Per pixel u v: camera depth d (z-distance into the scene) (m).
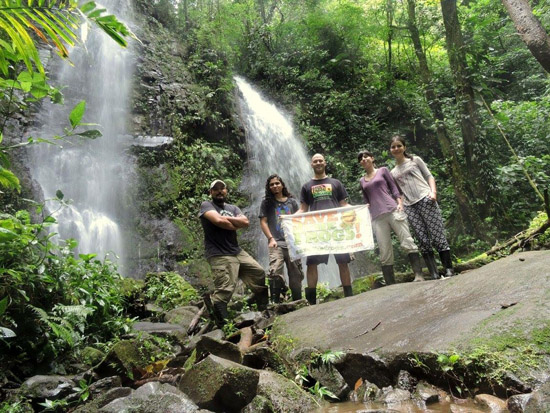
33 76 3.22
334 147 15.76
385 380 2.68
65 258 4.61
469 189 11.37
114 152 10.68
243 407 2.42
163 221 10.32
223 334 4.24
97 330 4.64
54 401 2.87
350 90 16.98
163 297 6.64
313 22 17.92
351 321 3.59
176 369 3.31
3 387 3.35
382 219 5.47
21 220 4.21
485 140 11.09
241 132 13.43
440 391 2.40
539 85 15.38
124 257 9.31
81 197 9.40
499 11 16.31
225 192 5.20
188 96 12.88
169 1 15.34
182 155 11.69
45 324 3.88
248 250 11.20
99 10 2.28
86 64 11.40
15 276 3.64
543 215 6.92
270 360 3.21
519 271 3.27
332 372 2.88
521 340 2.34
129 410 2.31
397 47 18.78
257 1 19.69
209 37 14.86
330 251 5.41
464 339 2.50
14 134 8.92
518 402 1.93
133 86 12.17
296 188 14.25
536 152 10.85
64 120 10.21
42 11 2.18
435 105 12.52
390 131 15.95
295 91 16.81
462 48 11.48
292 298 5.97
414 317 3.24
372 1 18.69
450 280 3.78
